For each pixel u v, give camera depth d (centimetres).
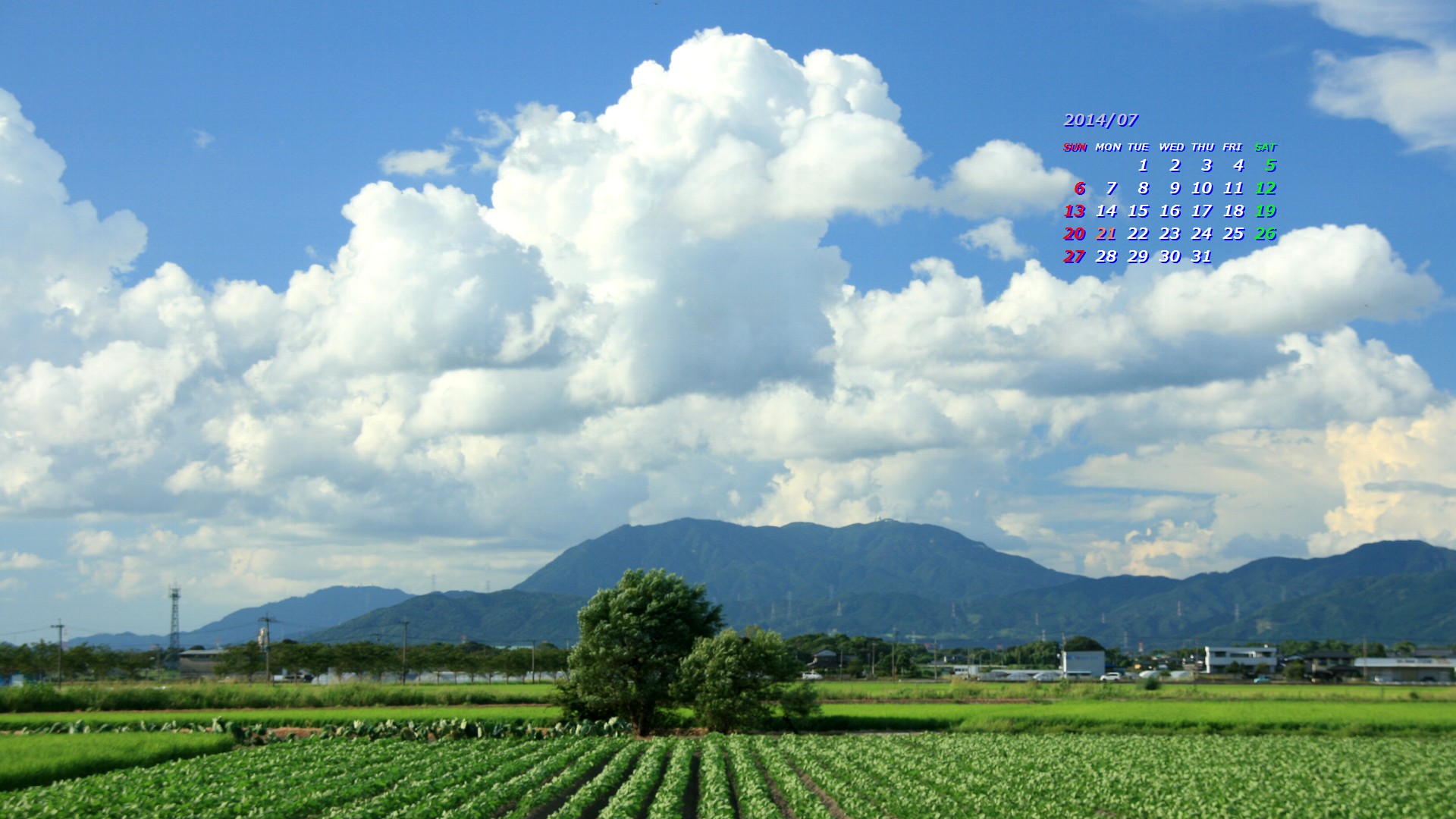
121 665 18362
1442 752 6384
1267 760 5909
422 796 4300
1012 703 10756
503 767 5097
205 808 3894
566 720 7769
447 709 9119
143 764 5353
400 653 18288
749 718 7788
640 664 8100
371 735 7188
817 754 5944
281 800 4016
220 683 13325
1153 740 7112
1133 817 4159
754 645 8025
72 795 3994
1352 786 4816
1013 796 4456
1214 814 4084
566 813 3853
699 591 8575
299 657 17300
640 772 4881
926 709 9544
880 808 4275
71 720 8019
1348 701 11150
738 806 4466
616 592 8400
